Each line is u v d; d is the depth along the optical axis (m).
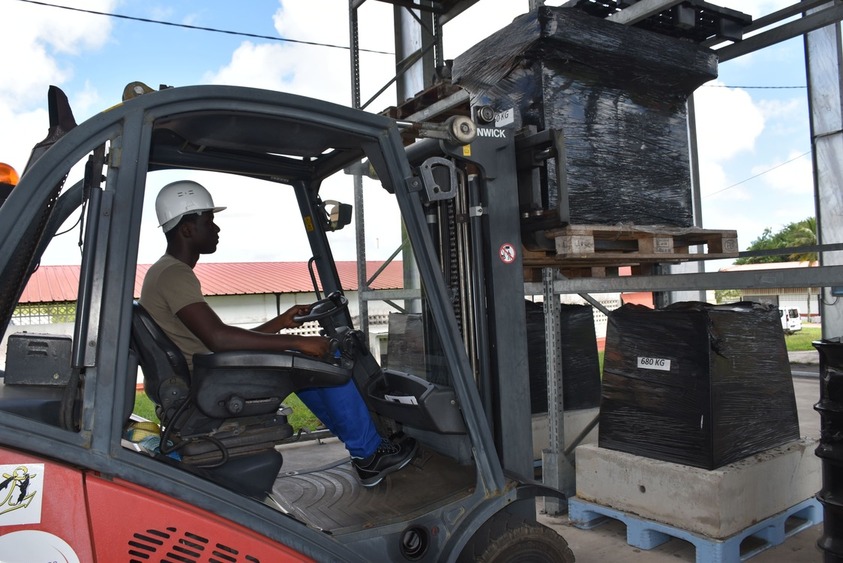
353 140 2.45
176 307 2.31
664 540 3.60
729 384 3.37
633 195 3.54
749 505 3.26
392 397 2.81
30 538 1.68
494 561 2.40
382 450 2.79
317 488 2.82
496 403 2.77
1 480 1.66
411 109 4.87
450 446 2.91
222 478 2.16
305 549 2.07
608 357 3.83
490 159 2.78
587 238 3.13
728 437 3.33
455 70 3.99
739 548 3.22
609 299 18.69
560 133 2.82
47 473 1.71
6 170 2.13
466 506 2.46
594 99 3.43
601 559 3.40
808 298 26.59
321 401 2.76
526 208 2.98
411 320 3.01
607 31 3.32
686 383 3.38
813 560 3.27
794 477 3.56
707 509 3.18
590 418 4.86
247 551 1.94
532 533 2.49
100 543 1.74
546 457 4.20
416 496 2.57
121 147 1.88
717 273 3.23
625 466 3.58
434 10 7.07
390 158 2.38
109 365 1.82
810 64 6.57
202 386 2.17
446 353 2.45
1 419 1.70
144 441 2.33
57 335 2.05
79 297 1.81
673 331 3.45
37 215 1.82
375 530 2.31
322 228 3.30
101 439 1.80
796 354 12.85
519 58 3.35
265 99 2.14
